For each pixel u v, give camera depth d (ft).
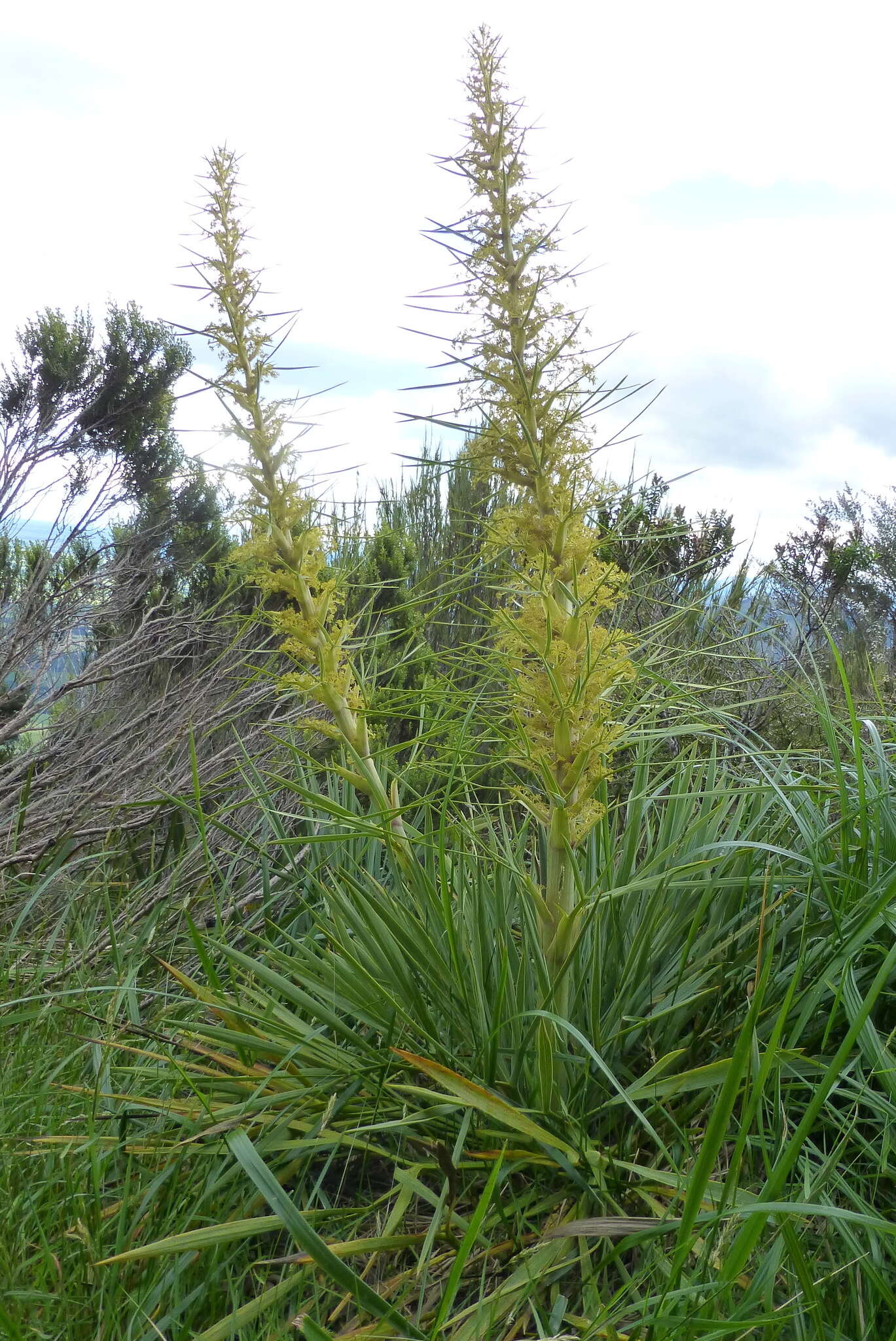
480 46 6.45
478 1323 5.36
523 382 6.31
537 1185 6.71
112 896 12.75
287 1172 6.98
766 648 15.64
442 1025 8.21
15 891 11.96
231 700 15.53
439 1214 6.12
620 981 7.99
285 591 7.91
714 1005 7.92
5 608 17.75
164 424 24.40
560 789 7.02
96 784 13.78
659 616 13.46
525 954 7.70
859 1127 6.85
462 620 15.43
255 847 10.19
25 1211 6.53
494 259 6.51
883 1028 7.59
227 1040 7.64
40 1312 5.73
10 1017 8.42
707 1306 4.82
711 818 9.43
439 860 7.47
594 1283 5.60
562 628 6.76
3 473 21.53
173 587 22.06
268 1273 6.18
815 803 9.16
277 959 8.79
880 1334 5.14
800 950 7.72
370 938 8.47
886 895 6.57
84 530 21.68
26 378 22.89
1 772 14.42
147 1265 6.06
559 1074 7.12
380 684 12.28
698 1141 6.73
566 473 6.73
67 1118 7.68
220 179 7.08
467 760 9.57
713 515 13.94
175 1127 7.57
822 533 29.40
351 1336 5.02
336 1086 7.38
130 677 18.34
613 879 8.73
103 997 9.77
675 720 9.69
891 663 25.39
